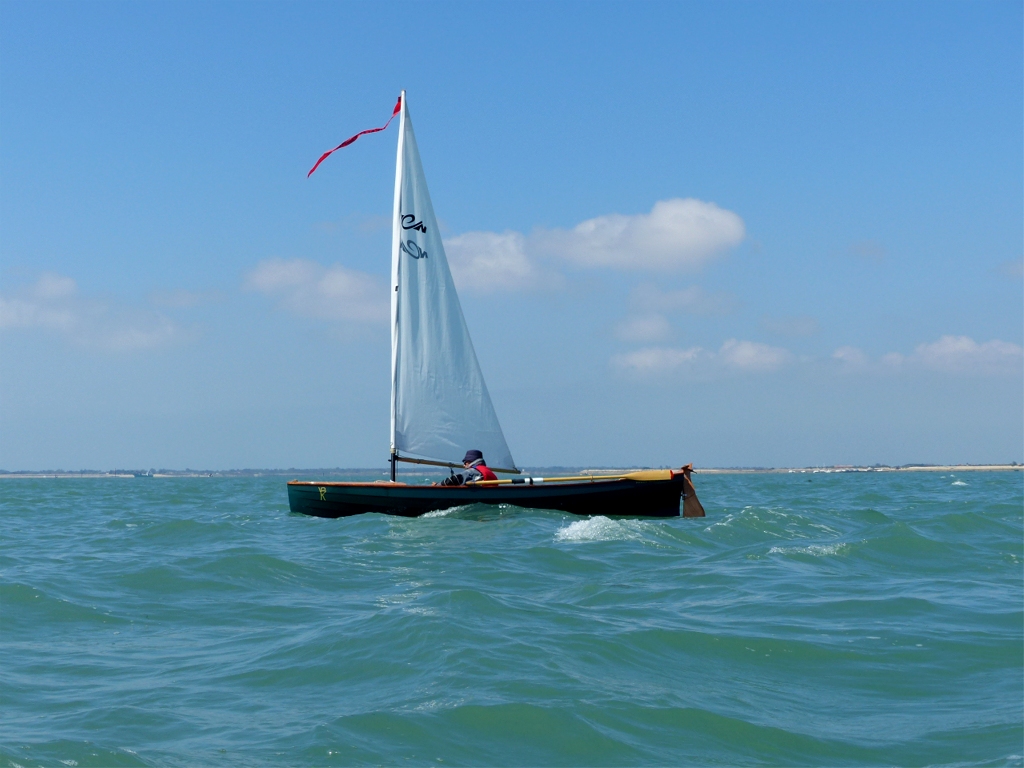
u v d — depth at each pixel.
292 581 14.22
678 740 7.00
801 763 6.60
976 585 13.48
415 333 25.14
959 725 7.32
